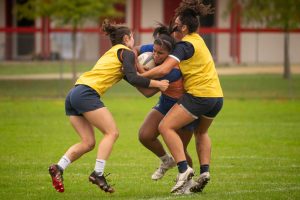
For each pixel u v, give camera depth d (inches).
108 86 941.8
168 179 1101.7
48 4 2942.9
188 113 948.6
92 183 983.6
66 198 947.3
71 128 1758.1
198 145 993.5
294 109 2217.0
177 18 959.0
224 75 3193.9
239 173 1148.5
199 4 956.6
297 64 3612.2
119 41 960.9
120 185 1049.5
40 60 3639.3
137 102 2410.2
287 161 1270.9
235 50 3703.3
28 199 944.9
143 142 1002.1
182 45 940.0
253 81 2942.9
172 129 952.9
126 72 930.1
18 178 1106.1
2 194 978.1
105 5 2967.5
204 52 952.9
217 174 1138.7
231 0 3253.0
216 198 924.0
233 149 1421.0
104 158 920.3
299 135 1635.1
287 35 2938.0
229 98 2524.6
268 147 1450.5
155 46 949.8
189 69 949.2
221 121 1907.0
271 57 3750.0
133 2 4035.4
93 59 3644.2
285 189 997.8
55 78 2984.7
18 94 2586.1
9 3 4104.3
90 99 926.4
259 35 3747.5
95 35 3666.3
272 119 1953.7
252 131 1702.8
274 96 2559.1
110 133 927.7
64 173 1151.0
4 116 2007.9
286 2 2896.2
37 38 3786.9
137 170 1183.6
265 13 2965.1
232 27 3779.5
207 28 3860.7
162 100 983.6
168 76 954.7
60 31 3747.5
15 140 1546.5
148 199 925.8
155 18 4074.8
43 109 2196.1
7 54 3612.2
